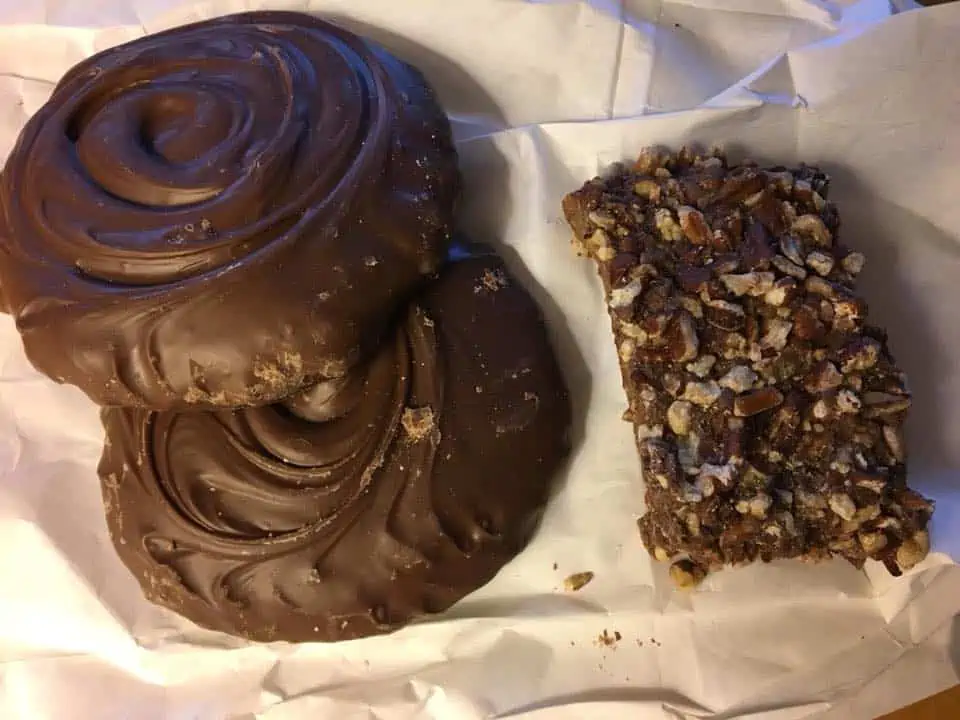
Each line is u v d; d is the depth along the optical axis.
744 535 0.16
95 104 0.19
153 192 0.17
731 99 0.20
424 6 0.21
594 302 0.21
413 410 0.18
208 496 0.18
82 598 0.21
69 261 0.17
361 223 0.17
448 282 0.19
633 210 0.18
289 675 0.21
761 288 0.17
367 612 0.18
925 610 0.19
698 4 0.21
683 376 0.17
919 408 0.20
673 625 0.20
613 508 0.20
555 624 0.20
